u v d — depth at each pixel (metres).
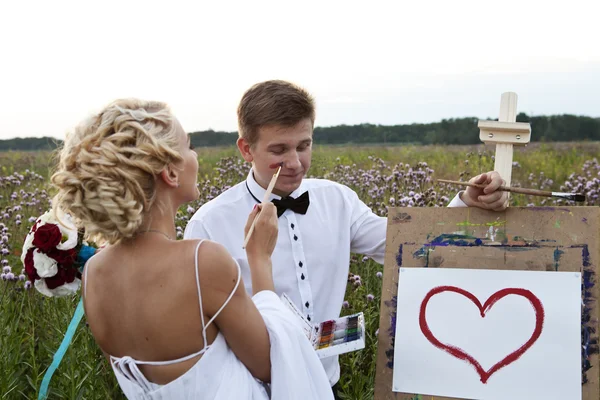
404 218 2.44
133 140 1.72
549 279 2.20
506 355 2.18
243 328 1.78
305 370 1.91
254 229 2.06
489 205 2.30
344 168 7.88
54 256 2.24
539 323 2.17
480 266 2.29
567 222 2.23
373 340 3.91
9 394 3.67
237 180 7.59
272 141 2.42
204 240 1.79
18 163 11.99
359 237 2.79
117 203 1.64
